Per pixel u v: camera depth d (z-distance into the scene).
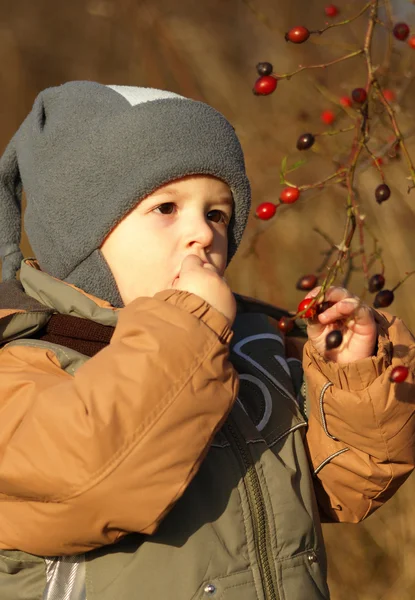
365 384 1.82
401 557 3.36
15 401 1.65
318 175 4.12
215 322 1.65
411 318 3.63
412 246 3.69
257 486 1.78
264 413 1.91
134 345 1.61
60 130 1.97
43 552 1.63
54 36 5.27
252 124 4.40
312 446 1.92
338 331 1.76
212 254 1.91
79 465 1.55
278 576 1.73
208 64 4.72
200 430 1.60
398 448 1.86
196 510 1.72
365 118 1.95
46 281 1.91
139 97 1.97
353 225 1.80
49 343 1.80
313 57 4.28
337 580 3.38
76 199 1.93
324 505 1.96
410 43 2.12
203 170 1.90
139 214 1.89
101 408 1.55
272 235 4.14
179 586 1.66
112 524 1.58
